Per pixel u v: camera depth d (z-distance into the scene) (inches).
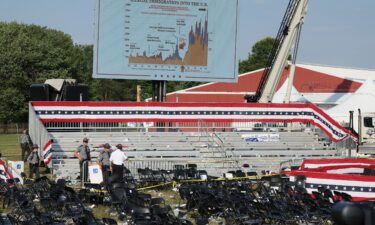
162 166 1518.2
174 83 5826.8
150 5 1734.7
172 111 1770.4
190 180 1257.4
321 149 1840.6
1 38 4648.1
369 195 1085.8
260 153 1740.9
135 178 1457.9
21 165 1282.0
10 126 4377.5
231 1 1793.8
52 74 4650.6
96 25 1700.3
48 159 1450.5
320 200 922.7
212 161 1608.0
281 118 1862.7
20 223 741.3
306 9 2038.6
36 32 5585.6
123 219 869.8
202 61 1780.3
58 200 896.9
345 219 189.2
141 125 1797.5
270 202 900.6
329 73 3459.6
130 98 6259.8
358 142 2026.3
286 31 2054.6
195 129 1797.5
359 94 2445.9
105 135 1689.2
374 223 188.9
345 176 1099.3
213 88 3654.0
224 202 956.6
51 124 1688.0
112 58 1716.3
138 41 1732.3
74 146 1626.5
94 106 1705.2
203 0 1774.1
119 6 1713.8
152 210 791.7
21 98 4480.8
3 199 1051.9
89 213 813.2
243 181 1246.9
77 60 5644.7
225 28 1796.3
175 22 1755.7
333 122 1877.5
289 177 1189.7
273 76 2076.8
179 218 825.5
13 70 4463.6
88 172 1327.5
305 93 3107.8
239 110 1828.2
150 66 1745.8
